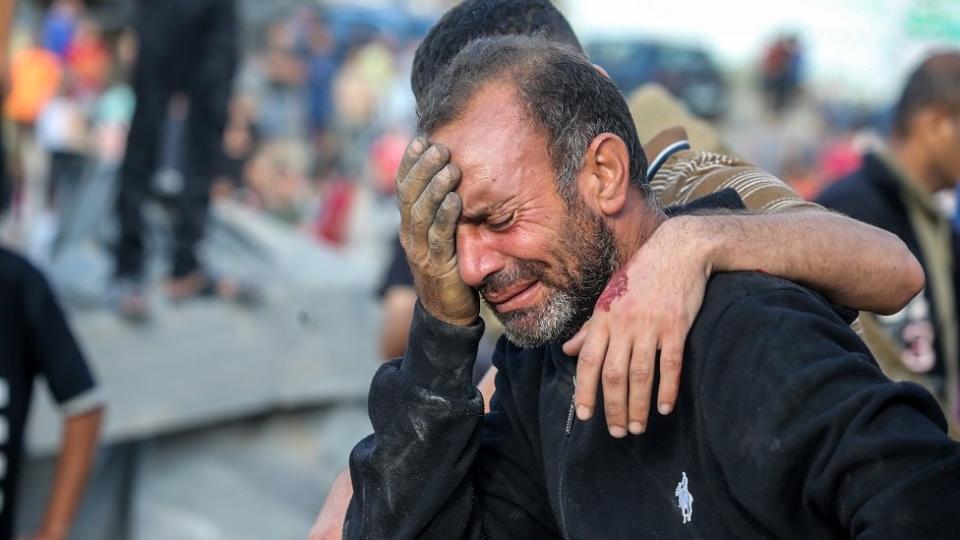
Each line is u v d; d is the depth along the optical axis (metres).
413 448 1.73
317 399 4.84
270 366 4.67
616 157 1.68
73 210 4.89
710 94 15.68
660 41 15.71
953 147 3.53
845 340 1.55
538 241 1.65
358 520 1.82
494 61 1.68
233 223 5.17
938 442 1.42
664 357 1.58
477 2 2.32
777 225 1.68
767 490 1.49
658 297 1.59
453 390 1.72
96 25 10.58
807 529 1.51
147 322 4.29
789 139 14.95
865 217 3.52
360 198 12.17
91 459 3.52
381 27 15.65
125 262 4.32
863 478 1.43
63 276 4.45
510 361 1.95
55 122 8.96
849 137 12.34
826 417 1.45
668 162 2.21
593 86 1.69
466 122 1.65
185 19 4.42
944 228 3.53
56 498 3.46
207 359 4.47
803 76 18.34
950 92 3.49
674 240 1.63
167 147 4.65
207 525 4.56
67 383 3.44
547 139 1.64
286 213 9.67
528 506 1.90
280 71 12.27
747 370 1.53
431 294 1.70
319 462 4.88
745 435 1.51
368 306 5.03
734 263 1.64
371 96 13.27
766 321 1.55
